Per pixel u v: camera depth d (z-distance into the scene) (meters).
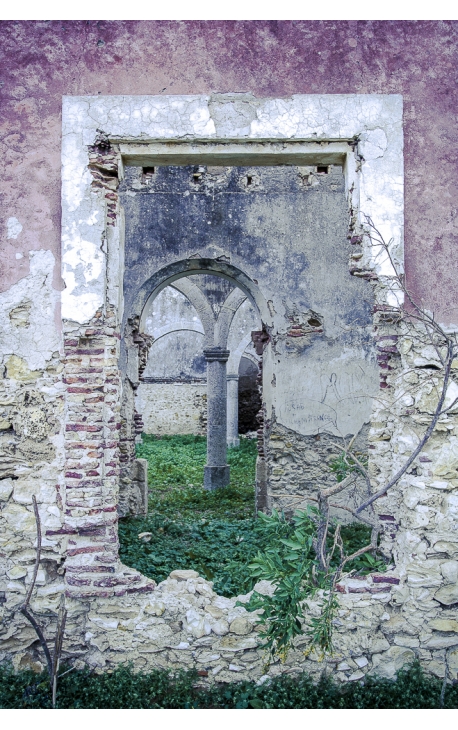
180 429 21.05
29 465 4.14
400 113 4.27
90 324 4.14
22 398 4.15
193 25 4.28
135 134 4.20
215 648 3.96
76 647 3.99
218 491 10.49
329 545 6.28
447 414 4.09
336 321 8.12
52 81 4.24
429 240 4.24
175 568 5.78
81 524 4.05
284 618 3.52
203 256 8.36
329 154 4.38
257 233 8.34
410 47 4.34
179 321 18.38
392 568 4.18
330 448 7.98
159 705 3.73
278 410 8.07
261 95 4.26
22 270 4.18
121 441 8.19
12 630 4.04
